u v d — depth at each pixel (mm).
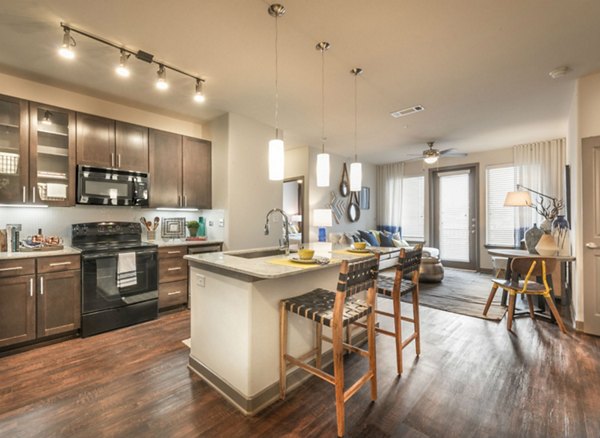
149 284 3396
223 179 4109
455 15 2078
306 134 5039
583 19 2115
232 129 4055
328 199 6422
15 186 2826
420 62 2721
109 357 2523
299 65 2785
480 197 6312
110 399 1946
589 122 2977
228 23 2184
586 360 2438
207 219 4426
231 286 1976
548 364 2381
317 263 2039
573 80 3074
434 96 3479
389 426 1693
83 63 2764
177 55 2619
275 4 1979
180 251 3719
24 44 2461
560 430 1652
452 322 3338
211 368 2133
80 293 2928
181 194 4027
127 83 3172
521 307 3828
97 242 3453
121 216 3793
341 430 1611
